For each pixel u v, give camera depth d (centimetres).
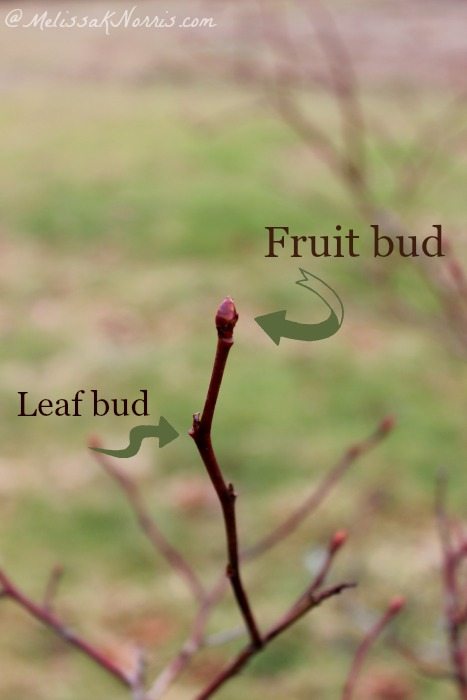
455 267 360
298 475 939
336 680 669
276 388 1097
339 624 700
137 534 852
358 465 942
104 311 1314
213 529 859
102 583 796
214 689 188
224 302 116
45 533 860
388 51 1856
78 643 225
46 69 2650
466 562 347
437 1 1493
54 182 1819
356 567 762
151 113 2206
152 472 933
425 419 1024
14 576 806
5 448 980
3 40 2881
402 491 882
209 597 254
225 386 1102
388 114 1438
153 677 675
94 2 1919
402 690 640
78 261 1493
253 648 187
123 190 1750
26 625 738
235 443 991
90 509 883
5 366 1154
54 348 1202
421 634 671
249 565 803
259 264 1395
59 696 671
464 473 921
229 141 1886
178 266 1452
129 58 2570
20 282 1409
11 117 2314
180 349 1198
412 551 785
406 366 1120
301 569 793
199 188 1692
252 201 1575
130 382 1118
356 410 1060
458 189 1357
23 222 1647
